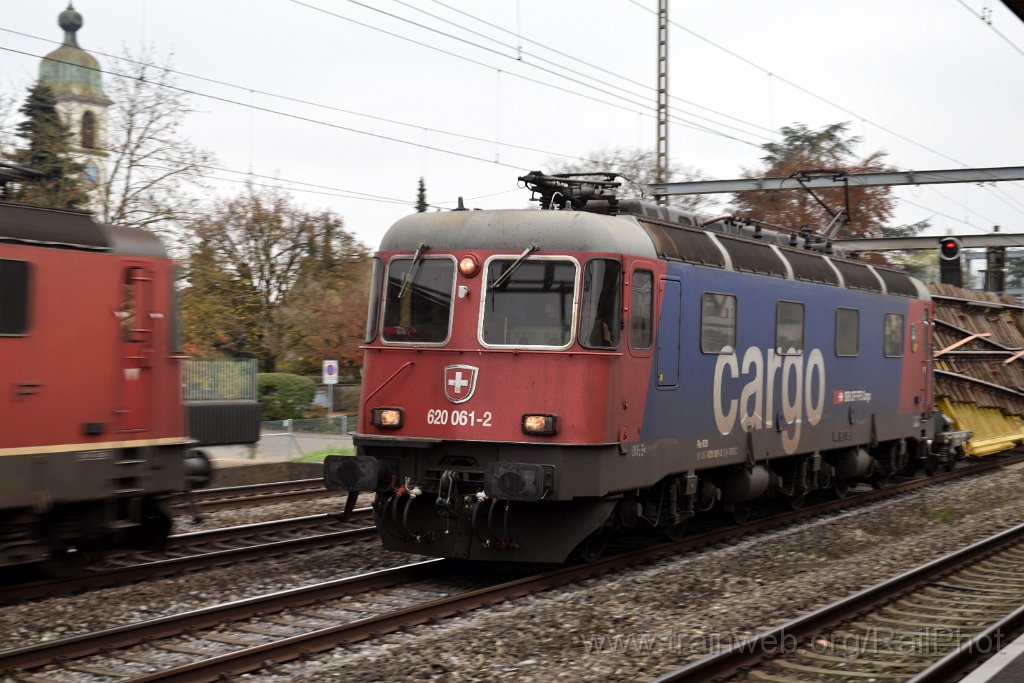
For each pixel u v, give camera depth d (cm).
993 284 3069
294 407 3588
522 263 1053
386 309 1100
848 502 1712
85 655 759
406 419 1072
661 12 3022
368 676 722
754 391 1345
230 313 3612
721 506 1415
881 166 4894
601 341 1038
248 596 995
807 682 718
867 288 1692
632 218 1145
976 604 973
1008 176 2472
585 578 1088
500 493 993
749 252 1359
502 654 782
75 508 1021
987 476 2189
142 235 1075
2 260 934
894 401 1802
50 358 970
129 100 2948
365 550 1234
